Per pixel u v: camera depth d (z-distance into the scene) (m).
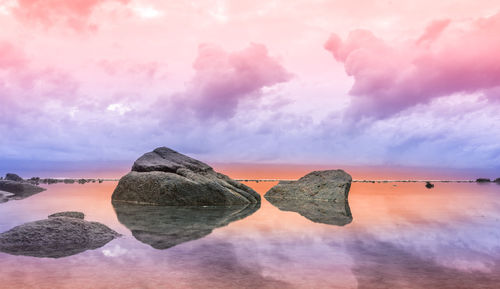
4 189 15.53
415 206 11.24
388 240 6.13
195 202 12.16
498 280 3.99
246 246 5.61
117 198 12.81
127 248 5.40
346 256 5.01
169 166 13.49
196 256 4.95
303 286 3.77
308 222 8.16
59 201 12.13
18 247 5.29
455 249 5.47
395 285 3.82
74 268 4.33
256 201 13.36
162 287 3.68
